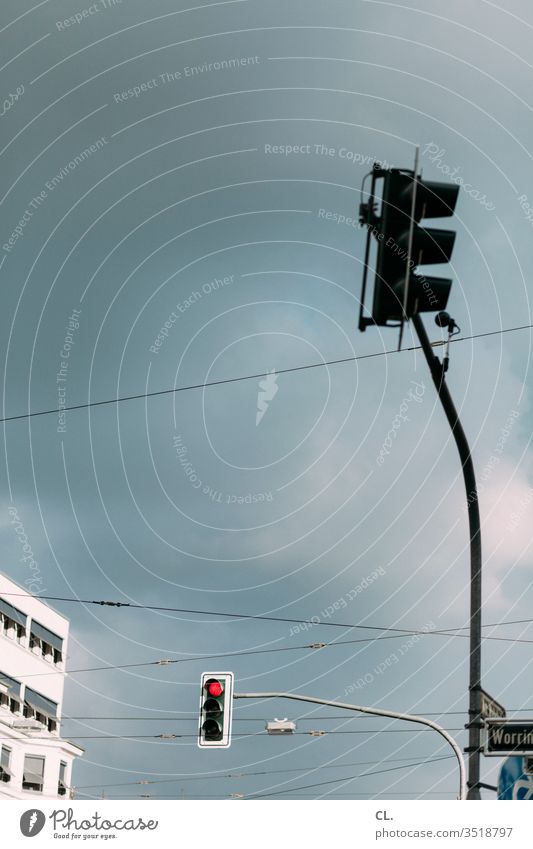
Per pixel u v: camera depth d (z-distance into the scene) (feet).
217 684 60.54
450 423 52.24
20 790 162.50
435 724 60.44
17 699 166.09
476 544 55.01
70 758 175.42
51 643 180.34
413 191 29.94
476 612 55.57
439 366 48.49
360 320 30.99
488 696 55.67
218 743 59.72
